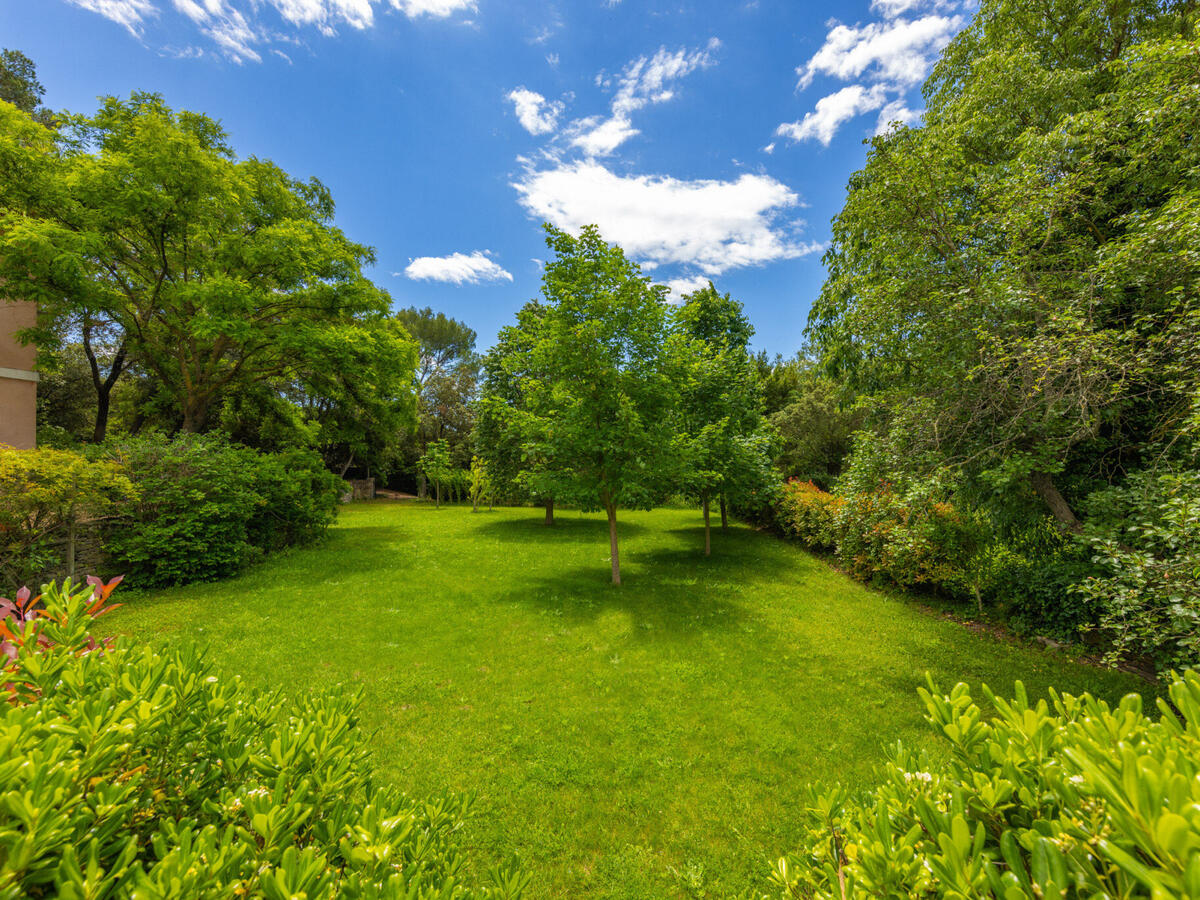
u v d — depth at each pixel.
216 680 1.37
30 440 10.30
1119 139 5.07
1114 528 3.85
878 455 5.61
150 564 7.82
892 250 5.97
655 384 8.16
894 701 4.54
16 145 9.25
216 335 10.70
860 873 0.93
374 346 12.91
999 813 0.92
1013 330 4.75
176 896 0.69
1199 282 3.69
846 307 7.97
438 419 29.12
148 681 1.16
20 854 0.69
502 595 7.86
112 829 0.86
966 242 5.52
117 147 11.09
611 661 5.41
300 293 12.62
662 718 4.21
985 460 4.94
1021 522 6.56
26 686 1.16
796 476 19.50
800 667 5.29
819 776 3.44
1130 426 5.19
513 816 3.02
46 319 10.37
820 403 18.89
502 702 4.46
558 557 10.96
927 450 5.31
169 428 17.36
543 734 3.94
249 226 13.28
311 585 8.20
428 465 23.36
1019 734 1.04
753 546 12.46
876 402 6.22
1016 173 5.38
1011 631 6.34
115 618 6.34
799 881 1.31
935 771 1.18
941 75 9.01
